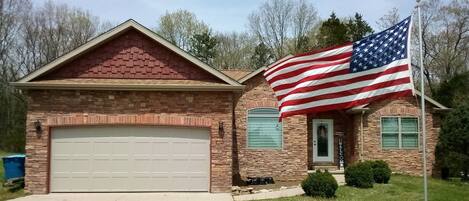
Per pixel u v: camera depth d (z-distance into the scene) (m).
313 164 24.38
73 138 17.89
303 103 12.23
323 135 24.67
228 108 18.17
